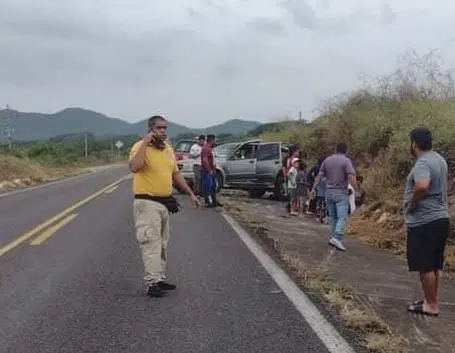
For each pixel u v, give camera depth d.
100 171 47.16
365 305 6.96
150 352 5.23
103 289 7.46
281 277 8.10
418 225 6.68
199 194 19.20
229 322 6.09
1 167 32.56
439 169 6.68
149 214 7.13
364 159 19.22
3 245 10.55
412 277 8.90
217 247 10.53
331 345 5.39
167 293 7.26
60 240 11.16
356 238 12.82
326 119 24.73
